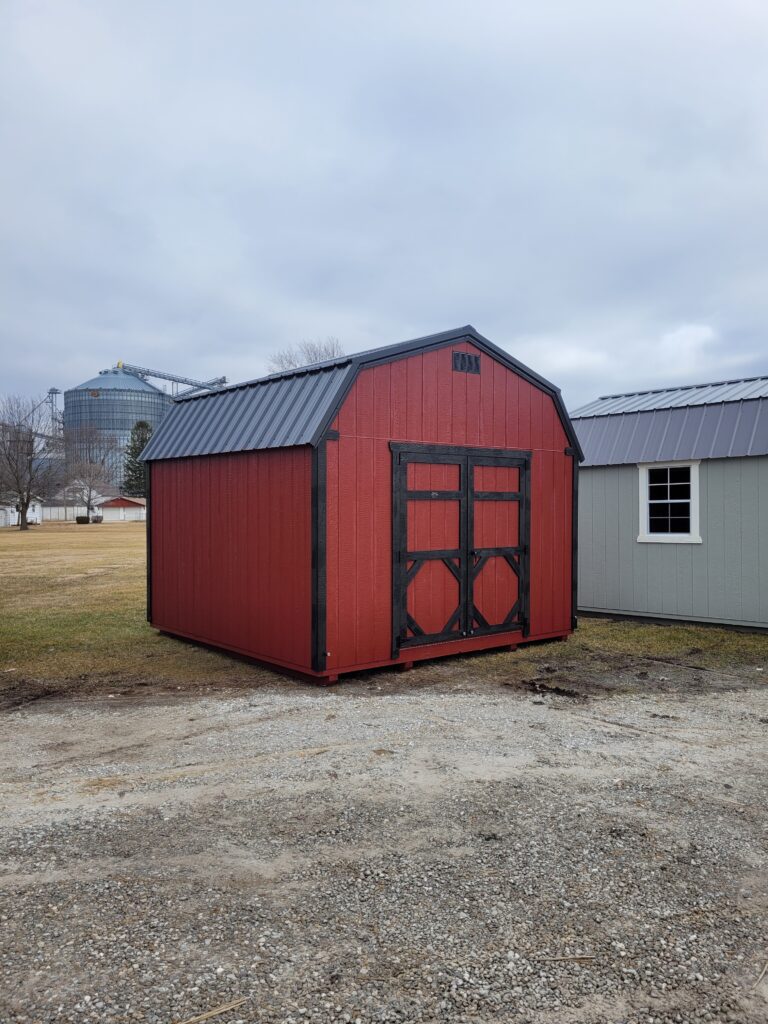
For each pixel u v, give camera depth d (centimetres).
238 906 368
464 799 501
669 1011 296
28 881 393
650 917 361
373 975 316
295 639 865
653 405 1438
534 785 527
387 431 901
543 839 442
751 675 905
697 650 1066
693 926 354
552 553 1120
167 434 1139
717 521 1264
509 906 369
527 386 1080
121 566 2347
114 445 9788
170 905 369
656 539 1337
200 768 568
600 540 1414
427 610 948
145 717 718
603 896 379
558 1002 301
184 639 1120
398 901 373
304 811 482
